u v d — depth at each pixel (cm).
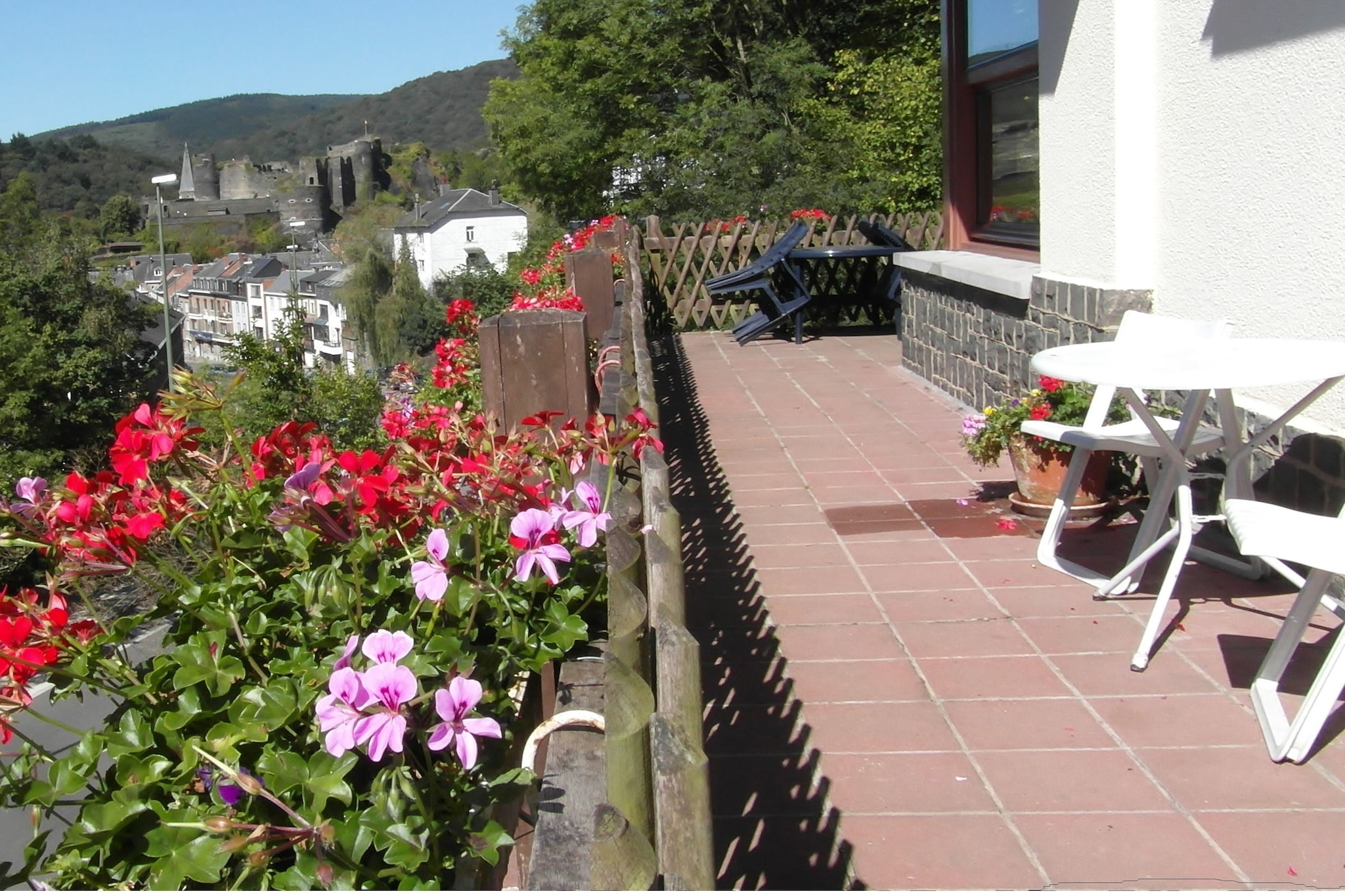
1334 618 379
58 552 204
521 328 414
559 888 156
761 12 2503
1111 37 505
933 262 782
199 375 238
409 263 6675
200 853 161
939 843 260
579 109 2783
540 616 221
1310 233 395
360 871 164
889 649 370
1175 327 423
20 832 321
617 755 158
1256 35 421
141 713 187
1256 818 264
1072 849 255
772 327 1170
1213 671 343
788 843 264
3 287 3888
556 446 283
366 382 2778
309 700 177
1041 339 600
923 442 661
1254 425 429
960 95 819
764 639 384
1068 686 338
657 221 1217
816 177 1869
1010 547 464
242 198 16562
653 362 1008
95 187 16062
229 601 200
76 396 3934
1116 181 508
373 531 218
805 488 577
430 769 172
